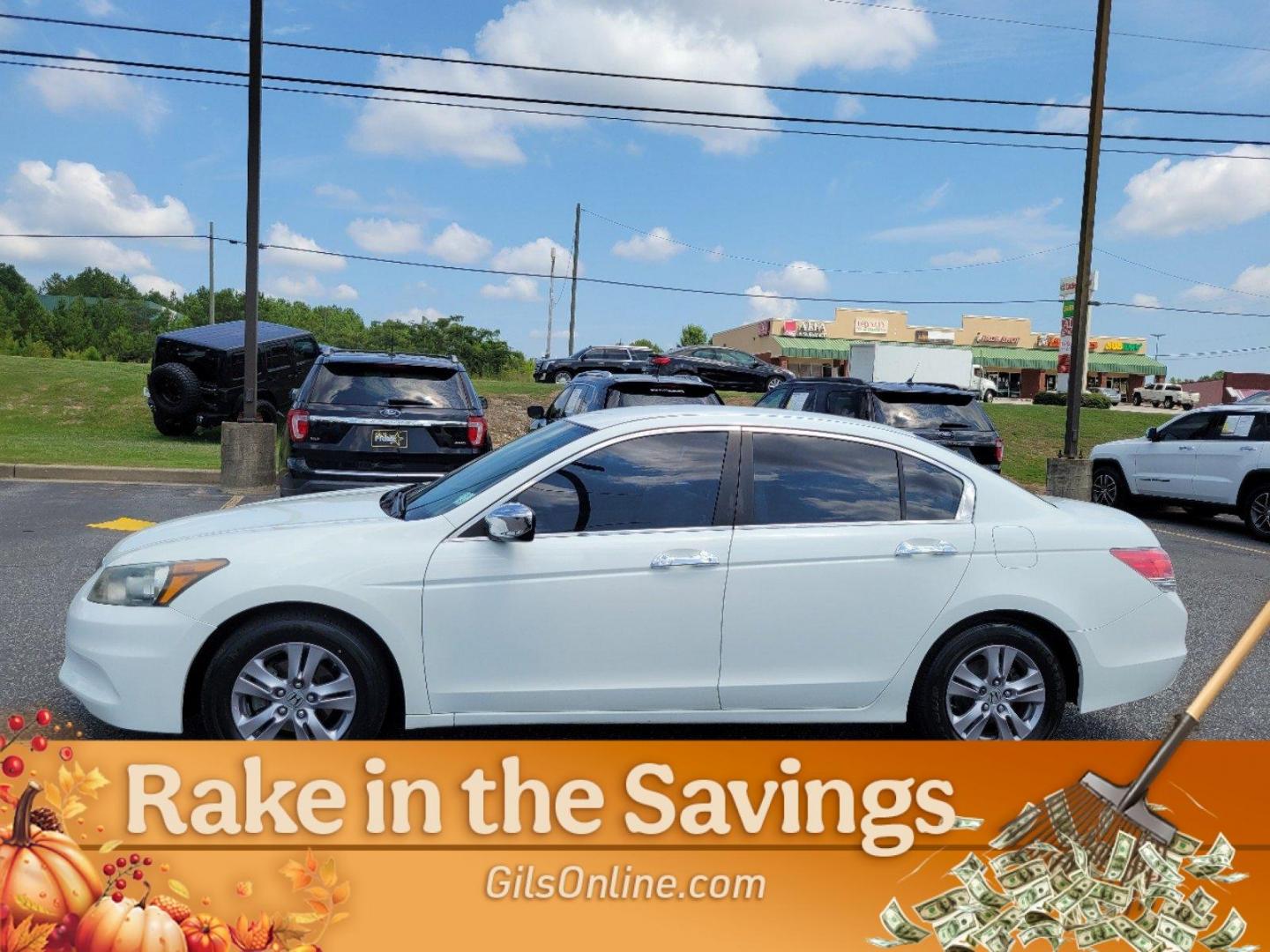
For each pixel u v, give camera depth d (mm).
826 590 4090
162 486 12414
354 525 4023
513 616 3908
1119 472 14445
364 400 8117
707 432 4250
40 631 5715
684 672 4027
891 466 4340
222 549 3879
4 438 16672
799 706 4137
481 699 3924
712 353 30297
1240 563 10312
